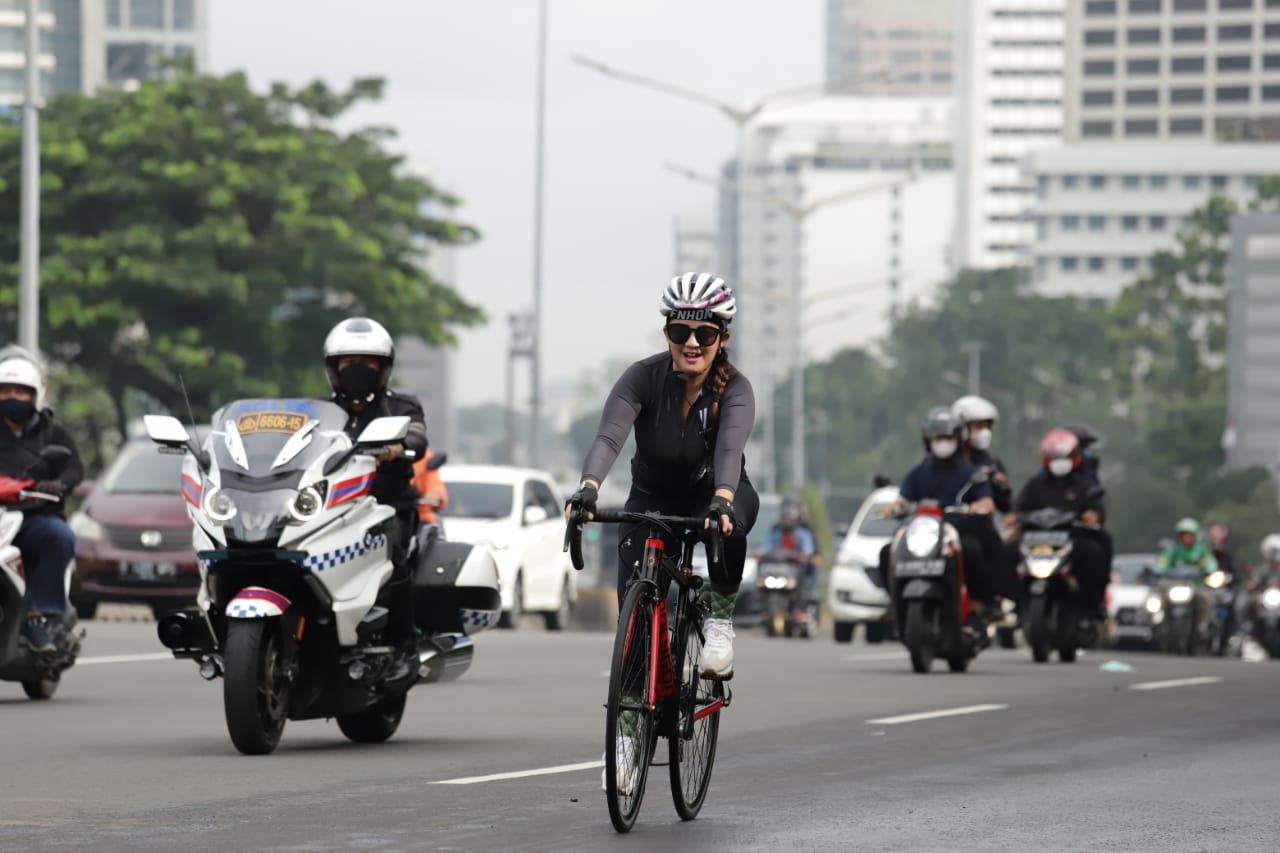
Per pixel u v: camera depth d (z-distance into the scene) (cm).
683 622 2145
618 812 2023
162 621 2738
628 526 2144
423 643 2955
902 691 4019
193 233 13338
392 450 2831
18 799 2295
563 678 4366
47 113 13950
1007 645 6544
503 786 2428
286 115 14700
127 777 2505
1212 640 7844
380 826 2095
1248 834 2088
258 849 1938
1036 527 5328
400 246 14638
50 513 3566
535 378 14488
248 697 2658
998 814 2214
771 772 2600
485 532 6900
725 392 2162
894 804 2292
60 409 14025
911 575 4562
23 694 3797
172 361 13400
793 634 8350
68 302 13238
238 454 2736
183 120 13775
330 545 2720
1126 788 2450
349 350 2873
